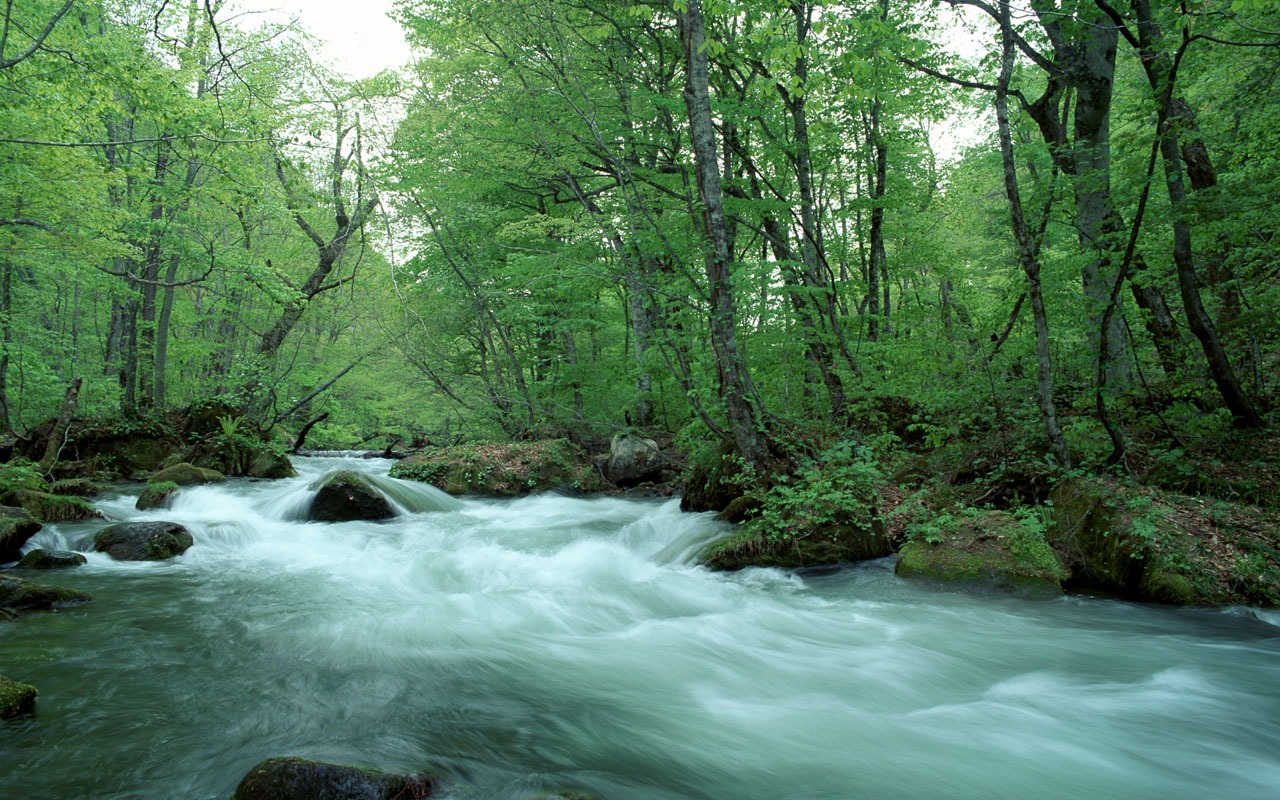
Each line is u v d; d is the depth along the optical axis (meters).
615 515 12.66
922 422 11.61
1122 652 5.82
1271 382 10.34
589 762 3.92
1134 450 9.12
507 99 15.70
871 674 5.41
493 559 9.07
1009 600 7.16
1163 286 10.60
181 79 12.95
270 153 17.36
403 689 4.86
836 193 16.94
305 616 6.46
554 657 5.67
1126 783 3.88
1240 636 6.14
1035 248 8.88
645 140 15.98
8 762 3.65
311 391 24.64
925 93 14.05
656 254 13.33
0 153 11.80
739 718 4.61
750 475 9.96
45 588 6.53
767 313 12.43
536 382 20.02
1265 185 8.06
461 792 3.47
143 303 19.45
